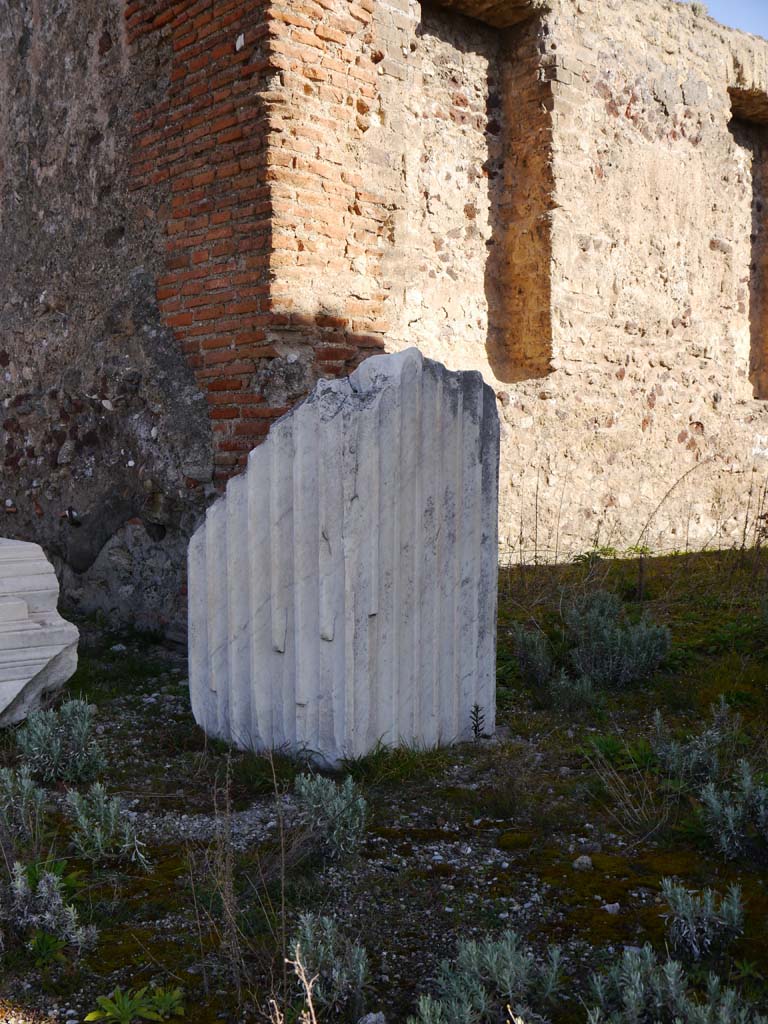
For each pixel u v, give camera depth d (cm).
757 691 445
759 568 683
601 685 464
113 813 301
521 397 717
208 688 405
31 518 701
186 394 554
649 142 808
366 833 314
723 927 241
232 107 520
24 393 703
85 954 245
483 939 247
